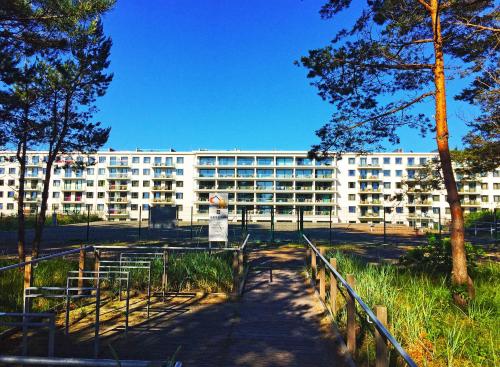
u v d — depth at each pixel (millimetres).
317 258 10570
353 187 83562
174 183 87125
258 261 13164
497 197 79562
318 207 83688
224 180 85750
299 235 22859
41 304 6836
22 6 7672
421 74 8922
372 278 7129
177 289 8227
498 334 5152
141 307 7066
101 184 88250
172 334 5668
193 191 86375
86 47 10883
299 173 84750
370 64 8352
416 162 81938
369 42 8258
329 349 5098
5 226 34125
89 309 6852
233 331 5820
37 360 2414
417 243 21656
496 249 17781
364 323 5395
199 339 5469
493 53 8625
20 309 6418
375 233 31688
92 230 32938
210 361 4699
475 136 13156
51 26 8398
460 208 7484
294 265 12219
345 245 20125
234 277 7832
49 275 8453
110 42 11219
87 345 5207
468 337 4973
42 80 10633
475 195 80250
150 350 5047
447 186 7613
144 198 87688
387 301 5953
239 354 4922
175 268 8547
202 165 86125
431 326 5309
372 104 9102
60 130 11625
